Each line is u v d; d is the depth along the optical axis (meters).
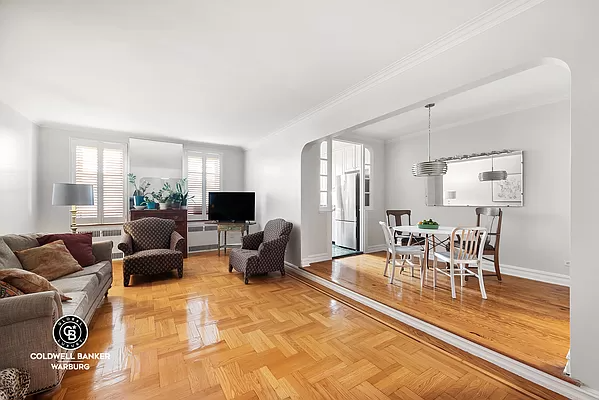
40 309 1.61
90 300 2.51
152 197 5.52
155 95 3.38
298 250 4.56
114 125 4.70
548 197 3.81
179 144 5.83
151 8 1.85
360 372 1.96
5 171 3.48
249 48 2.36
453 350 2.25
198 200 6.14
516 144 4.13
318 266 4.66
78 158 4.96
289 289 3.75
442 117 4.56
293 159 4.64
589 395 1.59
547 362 1.90
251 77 2.91
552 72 2.95
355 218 6.34
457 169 4.87
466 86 2.16
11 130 3.65
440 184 5.17
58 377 1.69
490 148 4.44
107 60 2.53
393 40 2.24
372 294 3.29
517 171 4.09
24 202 4.03
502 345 2.13
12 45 2.27
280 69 2.73
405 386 1.82
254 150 6.15
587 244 1.57
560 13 1.64
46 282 2.07
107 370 1.96
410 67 2.53
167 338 2.41
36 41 2.22
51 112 3.97
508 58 1.86
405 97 2.59
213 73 2.81
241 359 2.11
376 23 2.03
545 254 3.84
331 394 1.74
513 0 1.78
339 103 3.48
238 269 4.19
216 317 2.85
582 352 1.60
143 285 3.87
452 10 1.88
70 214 4.87
